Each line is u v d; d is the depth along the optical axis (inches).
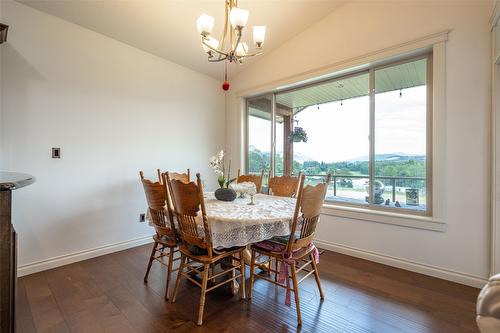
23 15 90.5
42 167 95.7
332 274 94.4
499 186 77.7
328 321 67.1
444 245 89.6
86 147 107.3
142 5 96.4
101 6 95.0
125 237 120.5
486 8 81.2
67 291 81.2
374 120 111.1
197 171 153.4
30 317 67.6
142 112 126.7
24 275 91.4
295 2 107.4
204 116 157.4
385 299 77.6
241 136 162.6
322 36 120.3
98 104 110.9
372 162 111.4
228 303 75.5
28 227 92.7
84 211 106.9
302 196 67.6
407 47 96.0
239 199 97.3
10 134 88.4
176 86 142.0
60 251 100.4
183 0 95.8
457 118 86.4
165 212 82.5
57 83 99.0
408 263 97.2
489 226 81.5
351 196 120.1
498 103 77.4
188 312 70.7
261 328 64.2
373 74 110.5
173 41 120.3
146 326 64.7
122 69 119.0
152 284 86.5
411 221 95.9
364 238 109.0
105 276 92.0
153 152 131.4
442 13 88.8
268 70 144.0
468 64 84.3
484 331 27.7
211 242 68.3
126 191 120.7
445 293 80.5
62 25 100.2
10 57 88.0
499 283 27.4
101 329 63.4
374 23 104.5
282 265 74.0
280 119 148.4
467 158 84.8
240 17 68.0
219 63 145.3
